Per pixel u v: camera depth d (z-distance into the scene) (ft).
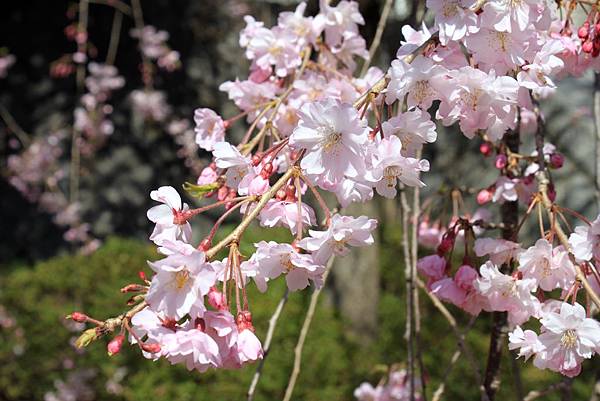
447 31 4.93
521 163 7.98
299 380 18.70
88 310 20.52
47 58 27.40
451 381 17.74
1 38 27.53
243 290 4.28
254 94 7.17
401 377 10.87
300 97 6.91
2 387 20.39
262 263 4.65
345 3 7.31
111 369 19.27
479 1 4.93
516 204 7.58
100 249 22.06
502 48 5.11
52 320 20.21
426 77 4.84
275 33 7.26
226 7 26.99
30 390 20.29
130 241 23.04
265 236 20.08
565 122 21.95
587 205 22.18
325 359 19.15
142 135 26.71
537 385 16.75
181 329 4.21
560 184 22.56
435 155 22.25
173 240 4.40
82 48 23.49
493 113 5.14
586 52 5.74
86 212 26.18
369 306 21.94
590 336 4.76
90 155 24.99
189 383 18.66
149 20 27.40
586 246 5.02
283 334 19.17
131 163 26.61
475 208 17.66
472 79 4.87
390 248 24.09
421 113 4.74
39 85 27.22
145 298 4.03
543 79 5.28
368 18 16.16
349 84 6.85
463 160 20.93
